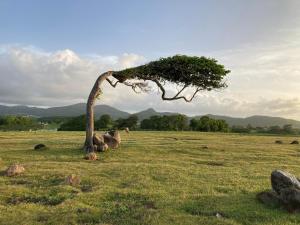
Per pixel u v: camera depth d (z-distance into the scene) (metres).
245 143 48.84
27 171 23.61
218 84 40.03
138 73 38.31
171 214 14.55
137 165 26.45
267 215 14.38
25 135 62.88
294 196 14.80
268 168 27.42
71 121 121.38
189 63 38.00
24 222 13.71
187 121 119.31
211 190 18.91
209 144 44.81
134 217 14.34
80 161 29.56
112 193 17.95
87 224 13.76
